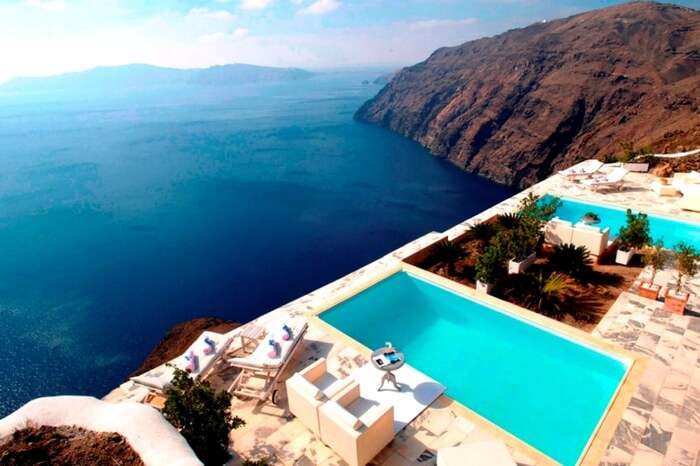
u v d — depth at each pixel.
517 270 16.97
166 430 6.95
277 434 9.94
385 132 196.50
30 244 75.12
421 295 16.86
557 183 27.41
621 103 111.00
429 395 10.91
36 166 144.25
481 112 137.50
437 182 113.75
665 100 98.00
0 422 7.16
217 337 12.75
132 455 6.51
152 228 81.00
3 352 44.50
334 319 15.45
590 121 113.31
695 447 8.87
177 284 58.56
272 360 11.48
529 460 8.98
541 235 18.30
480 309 15.66
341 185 108.81
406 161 137.38
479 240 20.28
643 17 142.12
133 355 43.72
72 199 102.25
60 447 6.69
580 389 11.58
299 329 12.91
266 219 84.19
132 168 134.62
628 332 13.02
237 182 113.00
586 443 9.68
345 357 12.74
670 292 14.76
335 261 64.50
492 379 12.31
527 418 10.84
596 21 153.75
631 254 17.33
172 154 155.50
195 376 11.20
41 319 50.91
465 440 9.55
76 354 44.16
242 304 52.84
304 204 93.38
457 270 18.62
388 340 14.48
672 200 23.39
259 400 11.09
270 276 60.09
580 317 14.27
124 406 7.46
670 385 10.65
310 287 56.59
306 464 9.07
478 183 114.38
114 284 59.28
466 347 13.81
